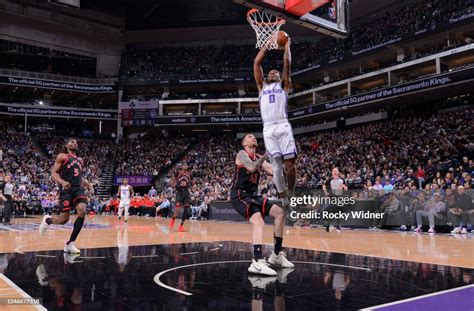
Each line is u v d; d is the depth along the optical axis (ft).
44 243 23.68
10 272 13.82
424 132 63.26
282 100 14.17
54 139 102.68
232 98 103.24
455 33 74.54
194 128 108.99
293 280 12.66
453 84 61.93
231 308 9.25
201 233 32.71
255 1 18.81
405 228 37.01
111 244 23.48
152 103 106.73
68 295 10.46
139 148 106.32
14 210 69.67
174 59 112.98
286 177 14.39
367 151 66.90
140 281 12.39
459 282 12.36
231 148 100.58
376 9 97.14
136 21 114.83
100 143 107.24
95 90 105.81
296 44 108.06
